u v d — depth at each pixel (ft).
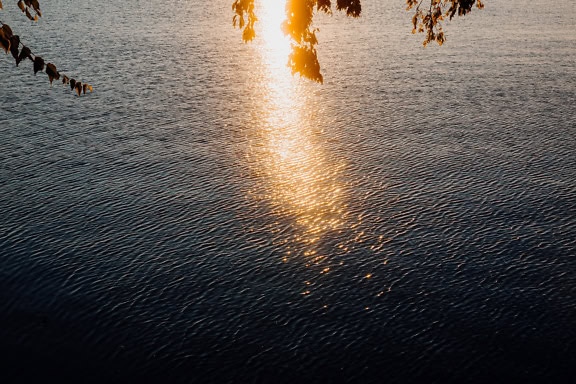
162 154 237.86
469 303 143.95
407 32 494.18
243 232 178.60
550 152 238.27
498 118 281.33
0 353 126.21
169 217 186.60
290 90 336.08
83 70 363.15
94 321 137.69
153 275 155.94
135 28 501.97
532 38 457.27
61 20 520.42
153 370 122.93
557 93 320.09
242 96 323.16
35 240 171.01
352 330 135.23
